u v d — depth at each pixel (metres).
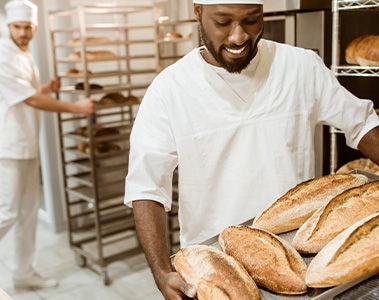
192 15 2.10
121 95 3.08
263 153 1.23
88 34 3.56
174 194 2.99
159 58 2.73
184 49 3.46
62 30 2.92
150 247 0.97
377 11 1.84
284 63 1.25
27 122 2.68
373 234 0.79
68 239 3.47
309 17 1.73
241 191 1.24
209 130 1.21
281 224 0.96
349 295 0.68
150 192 1.10
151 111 1.21
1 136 2.62
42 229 3.75
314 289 0.77
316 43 1.73
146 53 3.88
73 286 2.81
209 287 0.75
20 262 2.77
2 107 2.61
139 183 1.14
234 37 1.01
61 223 3.65
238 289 0.74
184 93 1.21
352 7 1.45
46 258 3.22
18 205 2.69
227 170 1.24
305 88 1.26
